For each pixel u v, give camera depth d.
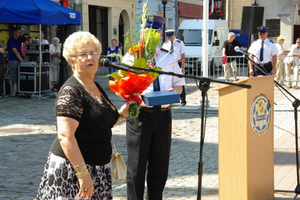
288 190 5.78
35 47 14.95
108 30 28.27
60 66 16.19
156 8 32.88
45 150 8.00
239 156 4.67
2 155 7.59
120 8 28.92
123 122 10.68
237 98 4.62
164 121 4.49
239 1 37.19
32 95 14.80
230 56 19.02
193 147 8.30
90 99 3.29
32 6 13.84
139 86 3.60
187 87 18.42
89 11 26.73
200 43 23.92
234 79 19.30
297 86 18.08
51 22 14.23
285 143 8.56
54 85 16.67
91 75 3.37
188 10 38.91
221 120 4.75
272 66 12.04
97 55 3.35
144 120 4.41
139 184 4.53
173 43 12.98
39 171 6.71
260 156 4.88
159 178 4.57
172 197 5.54
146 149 4.46
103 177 3.40
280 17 32.91
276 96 15.56
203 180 6.26
